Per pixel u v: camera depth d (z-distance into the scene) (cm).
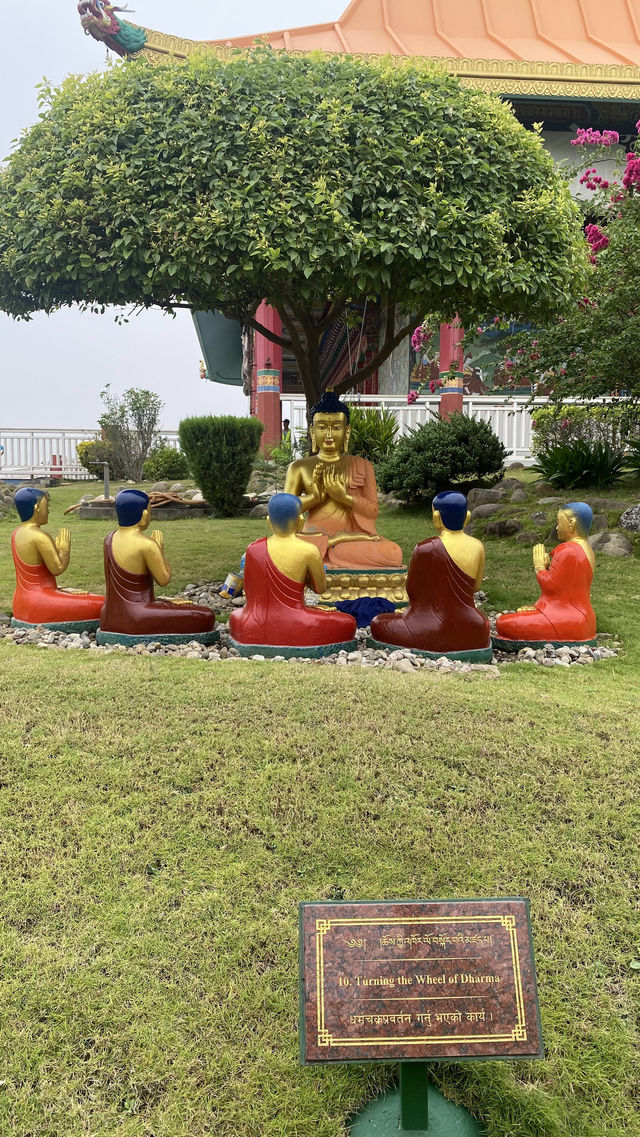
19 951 275
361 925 212
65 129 638
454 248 610
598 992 267
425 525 1146
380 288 631
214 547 1036
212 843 327
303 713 421
